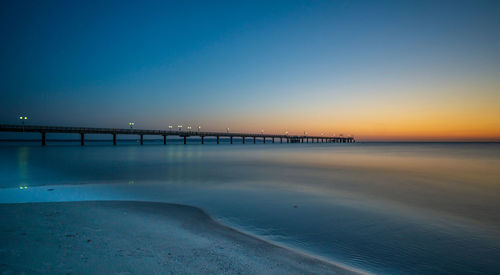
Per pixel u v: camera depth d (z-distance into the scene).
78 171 22.84
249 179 18.94
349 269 5.48
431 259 6.23
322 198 12.59
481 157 45.91
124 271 4.62
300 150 74.00
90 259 5.05
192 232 7.28
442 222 9.14
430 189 15.72
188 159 37.78
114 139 88.19
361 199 12.62
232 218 9.05
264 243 6.71
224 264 5.23
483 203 12.21
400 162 34.91
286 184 16.81
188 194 13.22
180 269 4.87
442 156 48.88
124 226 7.38
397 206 11.36
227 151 64.12
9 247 5.44
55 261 4.87
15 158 35.34
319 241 7.08
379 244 7.02
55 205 9.80
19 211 8.57
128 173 21.84
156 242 6.25
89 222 7.57
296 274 4.98
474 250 6.82
